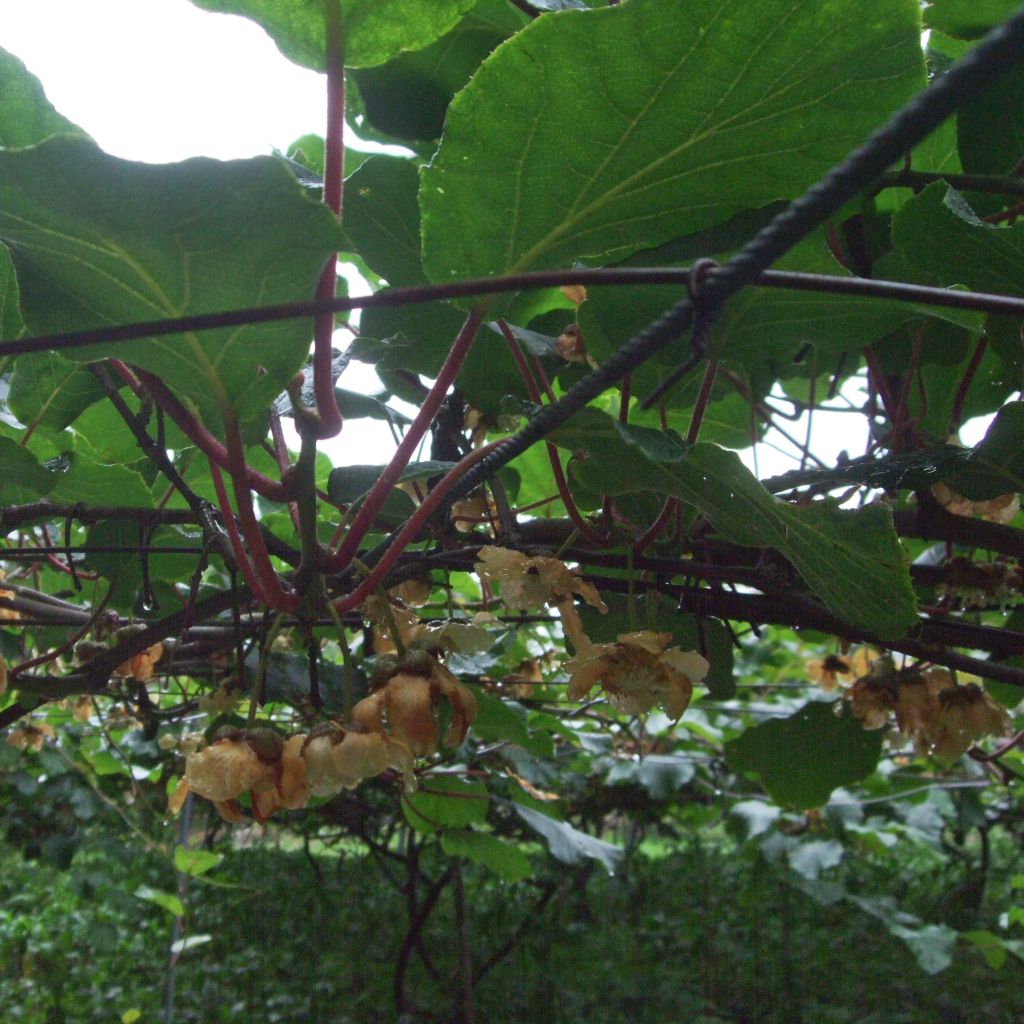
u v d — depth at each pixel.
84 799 4.36
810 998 6.66
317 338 0.88
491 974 6.81
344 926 7.39
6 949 6.48
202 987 6.41
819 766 2.01
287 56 0.94
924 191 1.20
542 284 0.69
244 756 1.00
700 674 1.17
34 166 0.70
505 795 4.09
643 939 7.59
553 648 2.88
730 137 0.92
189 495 1.34
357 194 1.46
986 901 7.89
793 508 1.05
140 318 0.86
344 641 1.05
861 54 0.85
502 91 0.87
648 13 0.81
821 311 1.19
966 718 1.64
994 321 1.36
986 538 1.49
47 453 1.95
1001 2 1.38
